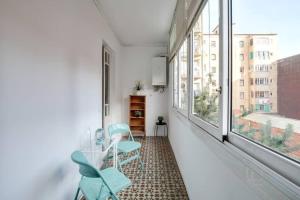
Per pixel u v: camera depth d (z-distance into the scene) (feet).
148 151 13.87
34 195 4.78
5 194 3.85
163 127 18.60
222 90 4.16
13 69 4.06
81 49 7.95
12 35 4.03
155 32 14.88
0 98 3.74
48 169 5.42
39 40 4.96
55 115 5.81
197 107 7.04
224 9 4.14
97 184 5.73
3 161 3.81
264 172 2.48
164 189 8.53
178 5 9.88
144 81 18.52
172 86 14.33
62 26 6.23
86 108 8.60
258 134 3.15
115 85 15.46
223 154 3.92
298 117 2.30
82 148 8.09
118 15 11.69
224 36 4.15
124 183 5.84
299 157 2.29
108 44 12.99
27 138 4.50
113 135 10.02
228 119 4.10
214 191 4.53
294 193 1.96
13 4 4.05
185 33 8.14
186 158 8.42
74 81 7.23
